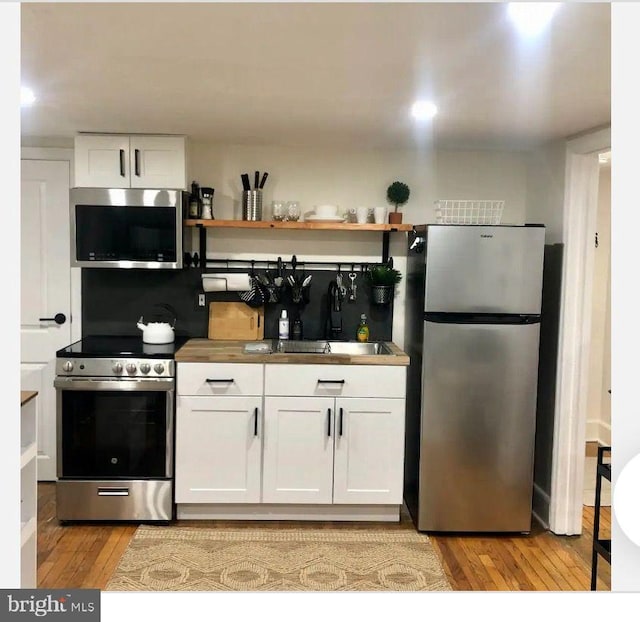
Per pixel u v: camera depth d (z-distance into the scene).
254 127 3.21
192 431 3.33
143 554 3.03
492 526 3.33
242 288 3.75
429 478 3.31
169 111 2.86
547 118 2.84
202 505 3.42
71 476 3.30
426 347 3.24
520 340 3.25
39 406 3.91
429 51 1.91
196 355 3.29
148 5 1.57
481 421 3.28
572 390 3.33
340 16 1.62
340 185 3.83
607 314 4.96
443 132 3.25
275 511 3.44
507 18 1.63
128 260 3.46
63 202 3.82
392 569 2.95
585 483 4.15
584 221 3.26
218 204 3.80
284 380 3.33
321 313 3.87
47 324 3.88
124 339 3.76
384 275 3.71
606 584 2.86
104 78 2.28
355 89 2.39
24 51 1.95
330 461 3.37
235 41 1.84
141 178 3.46
